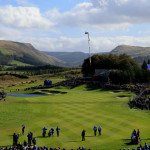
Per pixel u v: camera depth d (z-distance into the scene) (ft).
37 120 309.83
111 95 474.90
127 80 579.07
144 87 506.89
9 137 251.39
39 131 268.82
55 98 455.63
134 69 624.18
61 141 238.07
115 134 256.93
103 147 221.05
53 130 254.88
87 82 589.73
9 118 314.55
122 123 294.25
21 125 290.35
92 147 221.25
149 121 304.71
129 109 366.84
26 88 615.57
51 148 204.03
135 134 234.38
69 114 336.08
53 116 327.06
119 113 341.41
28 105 388.57
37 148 204.95
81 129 273.75
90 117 319.88
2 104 390.83
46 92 553.23
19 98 456.86
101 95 478.18
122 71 586.04
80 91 535.19
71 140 240.73
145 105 373.40
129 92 495.41
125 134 256.93
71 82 603.26
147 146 206.80
